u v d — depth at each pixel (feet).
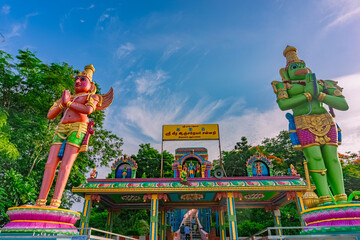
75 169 77.05
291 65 38.14
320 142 32.55
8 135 55.42
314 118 33.96
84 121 38.04
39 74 72.54
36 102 70.38
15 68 66.95
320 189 30.78
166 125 62.28
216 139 59.72
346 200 29.66
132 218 90.33
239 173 116.98
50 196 69.15
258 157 51.83
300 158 104.06
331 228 24.70
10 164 61.46
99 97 41.32
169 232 65.77
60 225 30.09
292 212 77.87
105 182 47.03
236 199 56.08
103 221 88.22
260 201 59.47
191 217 112.16
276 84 37.27
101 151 91.71
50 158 34.88
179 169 56.90
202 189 44.93
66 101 37.14
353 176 93.91
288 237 21.34
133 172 51.13
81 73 40.81
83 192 45.73
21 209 29.30
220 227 60.23
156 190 45.19
